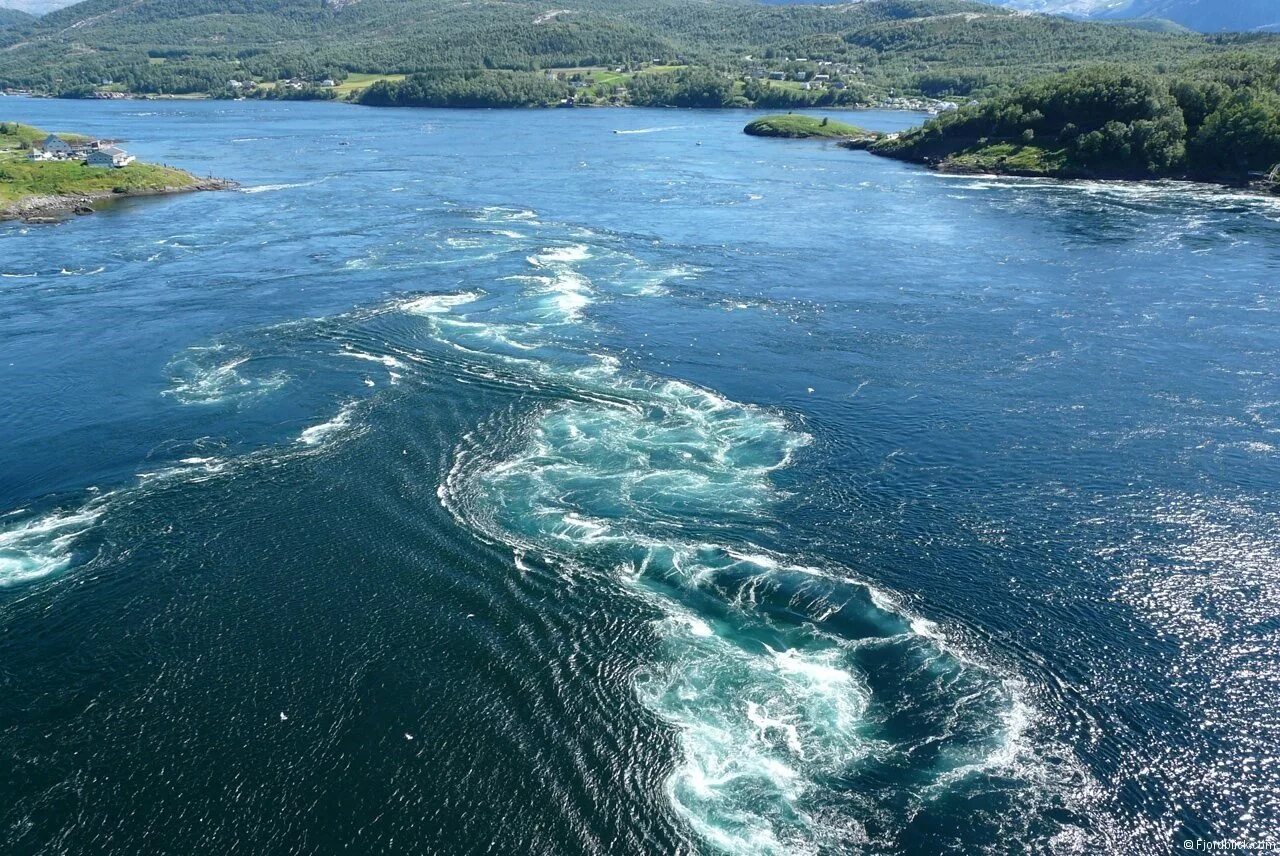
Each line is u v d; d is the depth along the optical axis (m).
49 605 44.75
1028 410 67.88
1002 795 34.78
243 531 50.81
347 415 65.00
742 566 48.25
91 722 37.59
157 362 75.12
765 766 35.94
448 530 51.03
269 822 33.19
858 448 61.72
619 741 36.94
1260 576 47.91
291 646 41.94
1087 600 46.06
